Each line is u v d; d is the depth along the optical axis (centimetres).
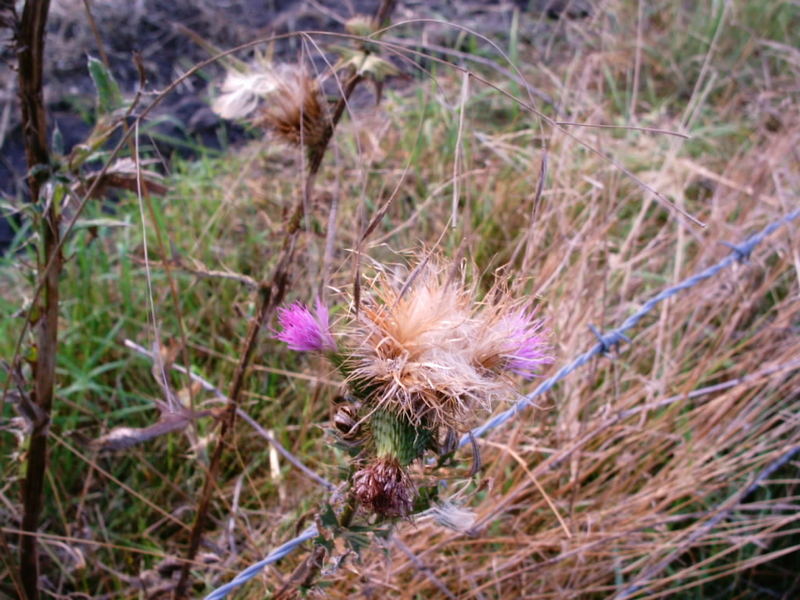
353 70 36
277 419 54
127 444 36
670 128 79
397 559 43
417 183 70
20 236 64
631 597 48
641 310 48
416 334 25
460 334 26
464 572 45
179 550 48
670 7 103
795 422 50
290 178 71
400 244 62
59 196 33
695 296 59
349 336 26
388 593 42
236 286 61
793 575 51
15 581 37
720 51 93
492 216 66
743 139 82
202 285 61
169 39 90
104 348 55
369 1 99
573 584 46
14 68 31
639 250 68
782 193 67
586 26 95
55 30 87
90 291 59
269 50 39
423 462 28
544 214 62
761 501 51
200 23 92
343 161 72
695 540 47
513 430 48
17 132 76
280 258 37
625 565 49
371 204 66
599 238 57
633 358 59
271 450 47
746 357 57
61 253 34
